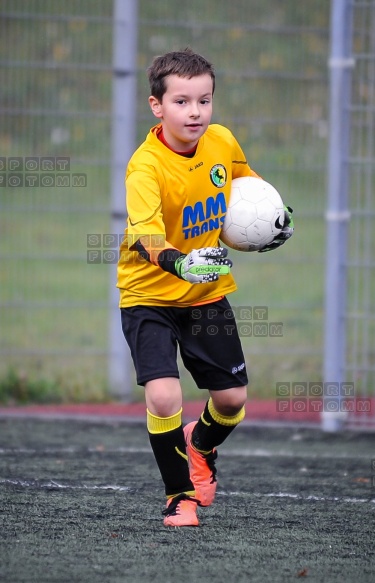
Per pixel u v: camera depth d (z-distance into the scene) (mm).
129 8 23344
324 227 29469
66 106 23531
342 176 21281
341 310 21656
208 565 11453
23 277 24797
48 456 18625
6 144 23438
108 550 11984
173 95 12680
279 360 27391
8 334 27797
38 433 21094
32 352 24344
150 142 13141
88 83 23609
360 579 11047
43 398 24297
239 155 14211
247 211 13703
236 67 23531
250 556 11875
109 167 23703
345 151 21203
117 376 24312
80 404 24188
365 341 22062
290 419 22906
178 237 13359
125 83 23516
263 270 29219
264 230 13773
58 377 24828
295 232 29641
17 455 18656
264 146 23562
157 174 12914
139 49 24109
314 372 26562
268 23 24328
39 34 23344
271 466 18188
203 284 13258
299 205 23656
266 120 23469
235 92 23422
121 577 10891
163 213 13156
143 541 12438
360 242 26203
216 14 24594
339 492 15906
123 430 21672
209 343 13375
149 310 13125
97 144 23672
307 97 23516
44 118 23469
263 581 10883
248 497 15367
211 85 12867
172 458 12867
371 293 28484
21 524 13203
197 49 23797
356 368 21969
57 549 11992
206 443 13883
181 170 13062
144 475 16922
